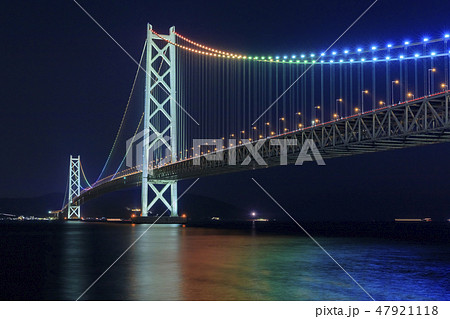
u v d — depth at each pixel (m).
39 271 25.66
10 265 28.39
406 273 24.47
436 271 25.33
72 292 19.64
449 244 48.19
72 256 33.16
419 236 70.44
